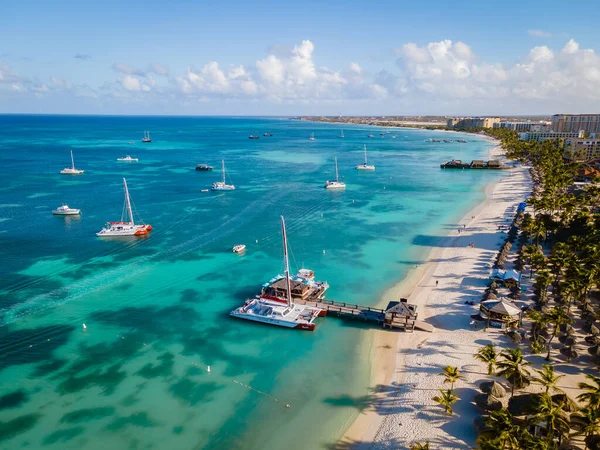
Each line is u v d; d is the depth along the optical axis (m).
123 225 119.25
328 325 71.50
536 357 59.16
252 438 48.09
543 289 73.69
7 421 50.22
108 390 55.72
